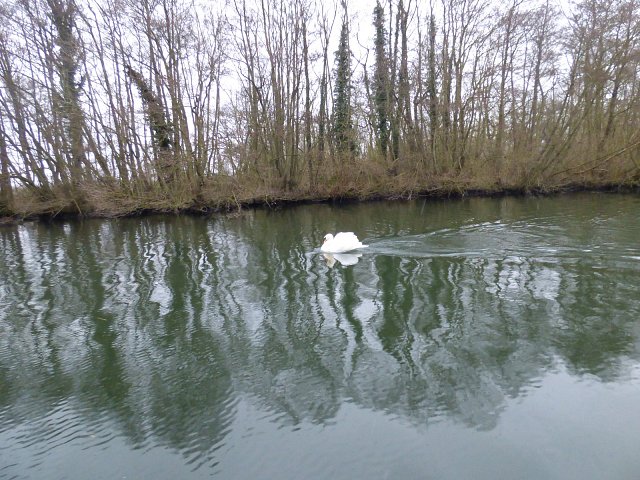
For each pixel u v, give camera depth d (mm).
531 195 28594
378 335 7902
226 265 13273
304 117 29547
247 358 7340
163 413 5996
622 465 4637
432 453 4957
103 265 14148
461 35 29469
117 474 4930
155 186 26406
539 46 29828
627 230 15195
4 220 25875
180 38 25938
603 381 6094
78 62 25500
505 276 10672
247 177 28109
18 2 24938
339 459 4945
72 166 26266
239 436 5430
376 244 14773
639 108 28234
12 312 10031
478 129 30875
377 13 30797
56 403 6379
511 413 5535
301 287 10734
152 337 8352
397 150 31000
